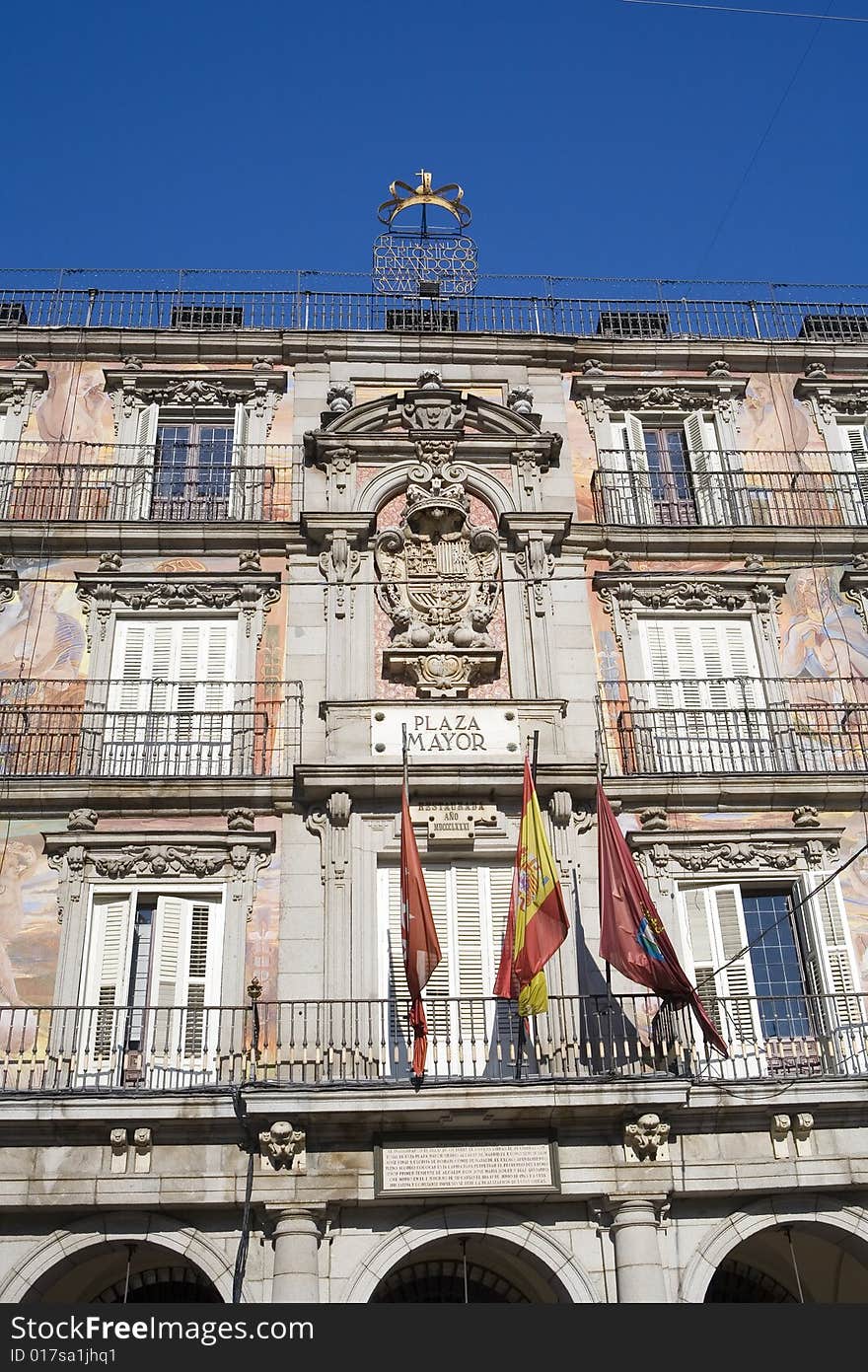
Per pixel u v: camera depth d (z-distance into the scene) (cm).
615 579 2461
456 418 2559
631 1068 2020
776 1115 1969
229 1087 1903
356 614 2383
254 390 2631
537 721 2262
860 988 2152
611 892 2006
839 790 2278
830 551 2550
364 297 2767
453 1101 1880
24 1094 1872
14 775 2186
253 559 2442
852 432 2750
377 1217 1906
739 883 2233
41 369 2636
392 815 2191
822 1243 2123
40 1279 1861
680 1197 1947
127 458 2552
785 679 2389
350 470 2511
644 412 2703
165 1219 1892
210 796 2197
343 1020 1975
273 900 2144
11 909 2120
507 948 1969
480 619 2380
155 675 2355
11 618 2373
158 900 2133
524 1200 1917
